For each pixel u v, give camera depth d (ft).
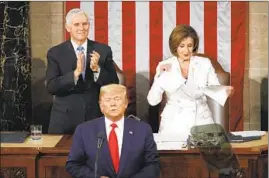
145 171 36.42
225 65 54.08
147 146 37.06
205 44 53.78
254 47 54.34
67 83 45.65
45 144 41.37
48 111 54.19
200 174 40.32
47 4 53.67
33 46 53.98
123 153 36.70
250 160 40.06
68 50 46.68
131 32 53.83
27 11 52.70
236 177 40.22
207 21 53.52
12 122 53.47
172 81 44.27
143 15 53.67
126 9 53.62
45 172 40.50
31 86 54.03
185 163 40.29
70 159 36.55
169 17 53.67
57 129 47.19
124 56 54.03
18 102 53.31
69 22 46.75
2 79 52.95
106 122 37.40
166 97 49.08
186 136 43.04
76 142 36.78
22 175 40.45
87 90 47.01
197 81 44.14
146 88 54.19
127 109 54.29
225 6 53.52
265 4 53.72
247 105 54.80
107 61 47.42
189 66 44.27
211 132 42.11
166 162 40.16
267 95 54.54
